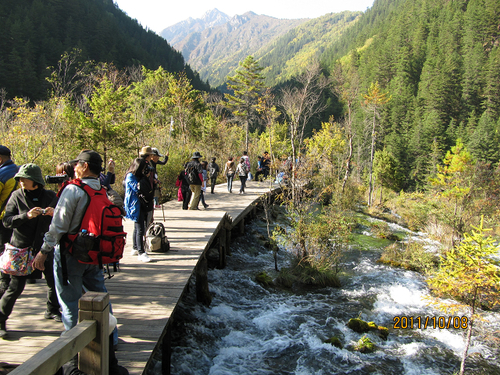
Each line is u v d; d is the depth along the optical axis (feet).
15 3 242.58
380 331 19.47
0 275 9.91
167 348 12.60
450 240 42.16
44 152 36.42
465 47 322.14
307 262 27.37
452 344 18.75
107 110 40.81
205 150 74.59
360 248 40.16
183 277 15.71
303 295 24.20
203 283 19.42
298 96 44.91
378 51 362.94
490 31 320.29
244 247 33.37
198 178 33.17
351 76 76.84
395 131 230.89
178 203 38.32
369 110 112.78
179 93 81.97
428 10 418.92
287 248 28.73
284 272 26.55
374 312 22.24
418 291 26.16
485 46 318.65
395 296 25.09
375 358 16.83
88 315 6.48
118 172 44.14
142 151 17.65
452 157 66.13
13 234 9.87
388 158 122.52
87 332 6.11
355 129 153.99
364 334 18.98
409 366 16.40
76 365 7.36
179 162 50.78
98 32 255.70
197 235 23.63
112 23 299.17
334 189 59.52
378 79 315.17
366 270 31.71
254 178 70.49
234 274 25.95
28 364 4.59
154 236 19.43
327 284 26.48
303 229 27.71
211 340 16.47
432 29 377.71
